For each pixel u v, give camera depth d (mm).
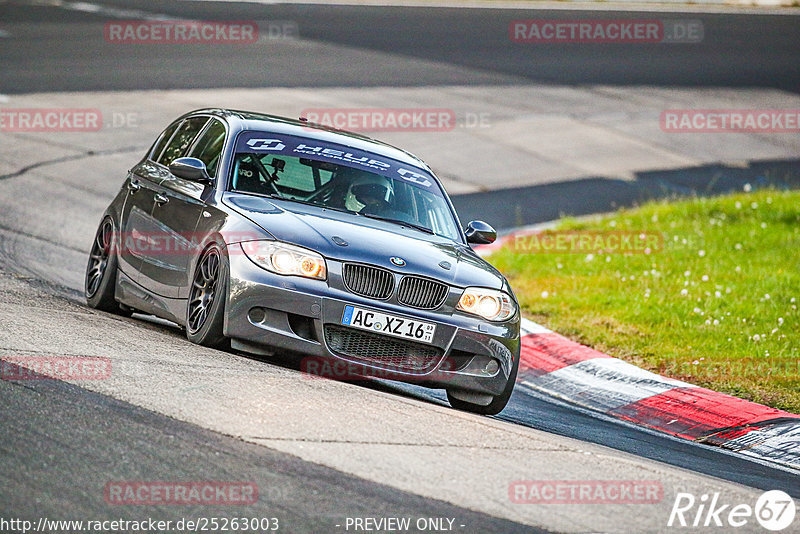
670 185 73062
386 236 26578
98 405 19172
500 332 25922
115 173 61031
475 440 20953
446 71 102188
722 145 86312
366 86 92125
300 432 19219
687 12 153500
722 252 49594
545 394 33000
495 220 60062
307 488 16438
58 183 56938
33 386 19766
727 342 36594
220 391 21125
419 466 18422
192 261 26859
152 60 93125
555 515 16953
